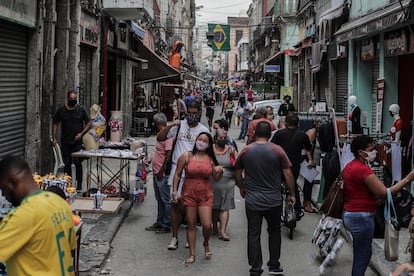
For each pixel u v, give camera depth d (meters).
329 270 7.09
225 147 8.66
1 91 10.24
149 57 26.56
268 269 7.25
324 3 22.86
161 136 8.63
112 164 16.17
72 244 3.90
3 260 3.47
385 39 14.00
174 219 8.11
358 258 6.10
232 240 8.66
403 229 8.73
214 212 8.73
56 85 13.89
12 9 10.10
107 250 7.72
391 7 12.31
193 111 8.49
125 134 24.19
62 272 3.64
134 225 9.47
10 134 10.77
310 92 27.61
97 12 17.09
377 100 14.36
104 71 18.23
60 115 10.77
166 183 8.85
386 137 9.65
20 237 3.50
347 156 9.10
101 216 9.60
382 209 8.34
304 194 10.70
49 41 12.52
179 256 7.79
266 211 6.72
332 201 6.95
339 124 12.84
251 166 6.75
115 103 22.62
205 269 7.24
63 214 3.74
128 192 11.15
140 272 7.08
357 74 16.64
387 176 8.97
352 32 13.70
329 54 20.16
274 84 43.41
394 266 7.05
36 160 11.70
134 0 17.72
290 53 34.56
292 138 9.23
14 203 3.76
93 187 11.59
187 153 7.48
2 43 10.23
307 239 8.77
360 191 6.04
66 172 10.92
